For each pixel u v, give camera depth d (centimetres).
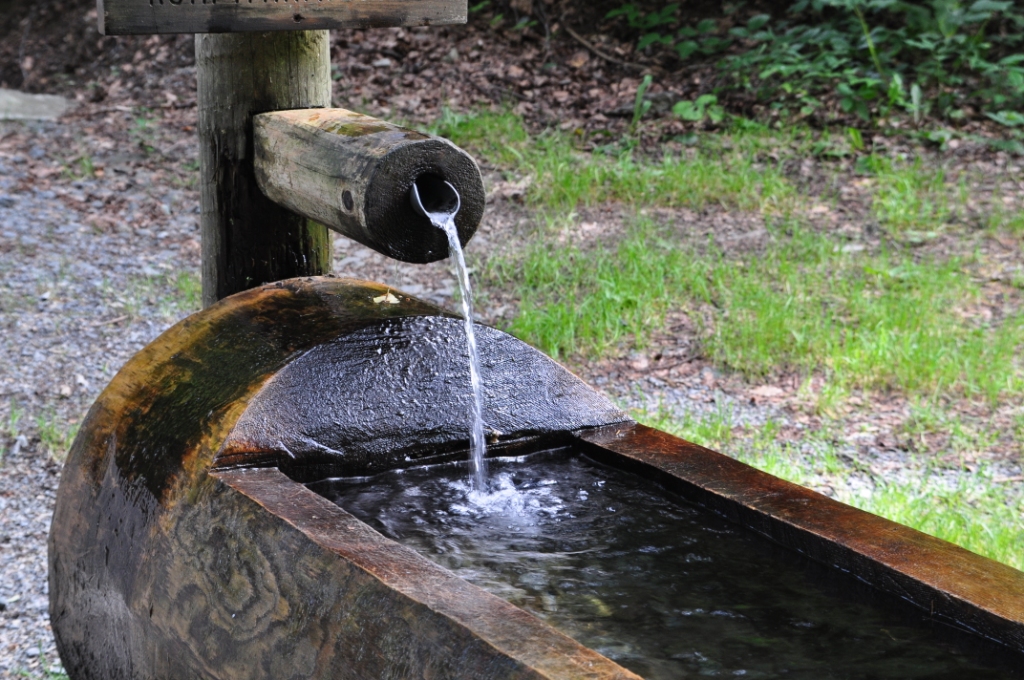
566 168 812
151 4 262
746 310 603
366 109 948
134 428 261
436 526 242
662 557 231
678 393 529
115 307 629
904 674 191
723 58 991
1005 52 962
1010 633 190
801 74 958
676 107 909
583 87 993
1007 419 500
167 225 763
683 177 799
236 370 255
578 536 240
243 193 315
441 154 249
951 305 621
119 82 1054
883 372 539
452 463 268
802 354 559
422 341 267
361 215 248
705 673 192
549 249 702
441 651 177
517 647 172
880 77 929
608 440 278
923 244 712
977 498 421
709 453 268
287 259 326
